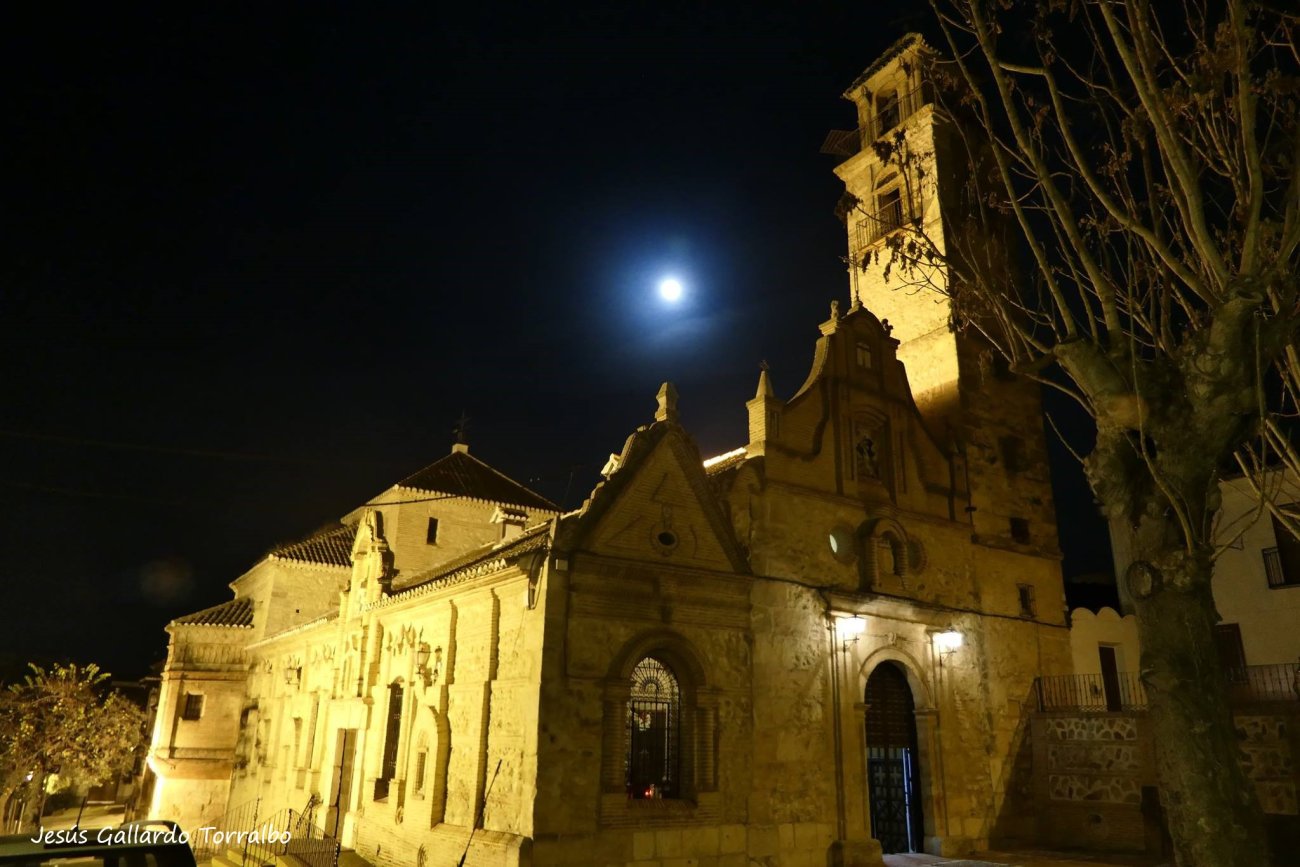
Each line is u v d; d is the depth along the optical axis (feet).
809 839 68.13
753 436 76.74
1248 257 28.73
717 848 62.85
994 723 84.64
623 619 63.41
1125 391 32.35
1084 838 79.66
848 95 117.80
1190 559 30.32
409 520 123.44
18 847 24.70
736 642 69.00
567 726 58.80
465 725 66.69
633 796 62.23
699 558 68.64
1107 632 99.30
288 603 131.13
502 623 65.72
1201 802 28.02
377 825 75.00
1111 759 79.00
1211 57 31.76
